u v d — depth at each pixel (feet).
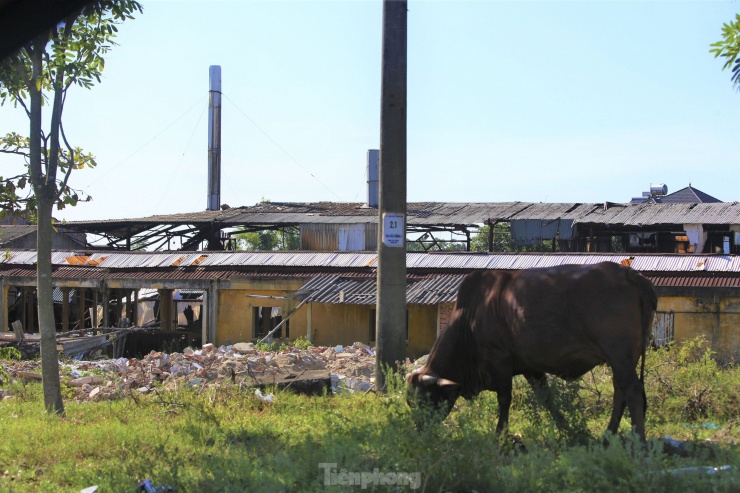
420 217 116.47
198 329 106.52
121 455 24.40
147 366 53.21
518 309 25.80
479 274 28.12
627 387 23.58
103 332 79.61
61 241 134.21
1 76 32.07
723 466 19.83
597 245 116.16
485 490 18.80
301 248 120.16
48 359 33.63
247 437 26.68
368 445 20.85
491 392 32.14
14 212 35.06
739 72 26.37
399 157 38.70
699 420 30.73
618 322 23.91
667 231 109.91
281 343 83.46
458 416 23.29
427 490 18.70
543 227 111.75
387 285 38.68
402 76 38.68
